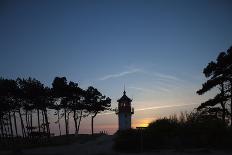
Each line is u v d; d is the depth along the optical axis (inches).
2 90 3260.3
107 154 1734.7
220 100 2086.6
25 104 3331.7
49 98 3479.3
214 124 1910.7
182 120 2037.4
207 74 2181.3
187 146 1856.5
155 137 1902.1
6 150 2142.0
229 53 2124.8
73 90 3528.5
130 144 1857.8
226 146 1798.7
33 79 3383.4
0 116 3314.5
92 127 3828.7
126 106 3444.9
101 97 3809.1
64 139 3112.7
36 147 2320.4
